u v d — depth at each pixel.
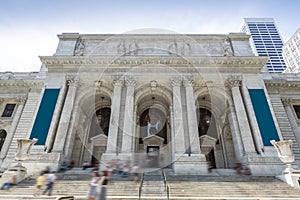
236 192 13.05
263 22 144.00
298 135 28.09
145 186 13.05
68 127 23.23
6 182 14.66
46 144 21.86
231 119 25.39
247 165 20.62
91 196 8.05
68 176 16.84
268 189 13.70
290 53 93.62
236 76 27.33
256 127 23.19
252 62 27.98
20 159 16.58
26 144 17.16
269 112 24.19
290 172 15.09
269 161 20.42
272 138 22.30
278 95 30.14
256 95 25.75
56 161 20.19
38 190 12.47
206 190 13.33
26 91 31.78
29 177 17.03
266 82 30.84
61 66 27.89
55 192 12.98
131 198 11.27
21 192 13.16
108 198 11.21
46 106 24.58
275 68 124.25
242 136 23.09
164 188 12.98
